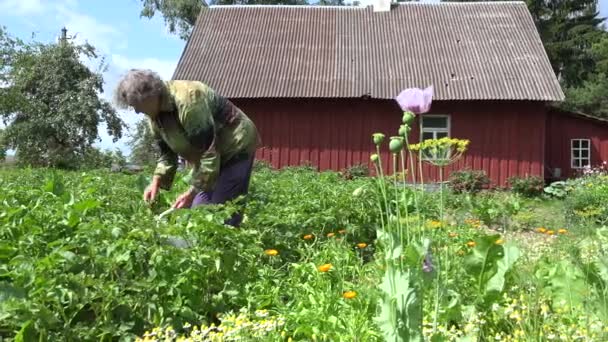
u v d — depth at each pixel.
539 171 19.98
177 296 3.53
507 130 20.11
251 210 6.46
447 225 5.68
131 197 6.59
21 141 27.67
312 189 8.80
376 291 3.60
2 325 3.03
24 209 4.31
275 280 4.24
